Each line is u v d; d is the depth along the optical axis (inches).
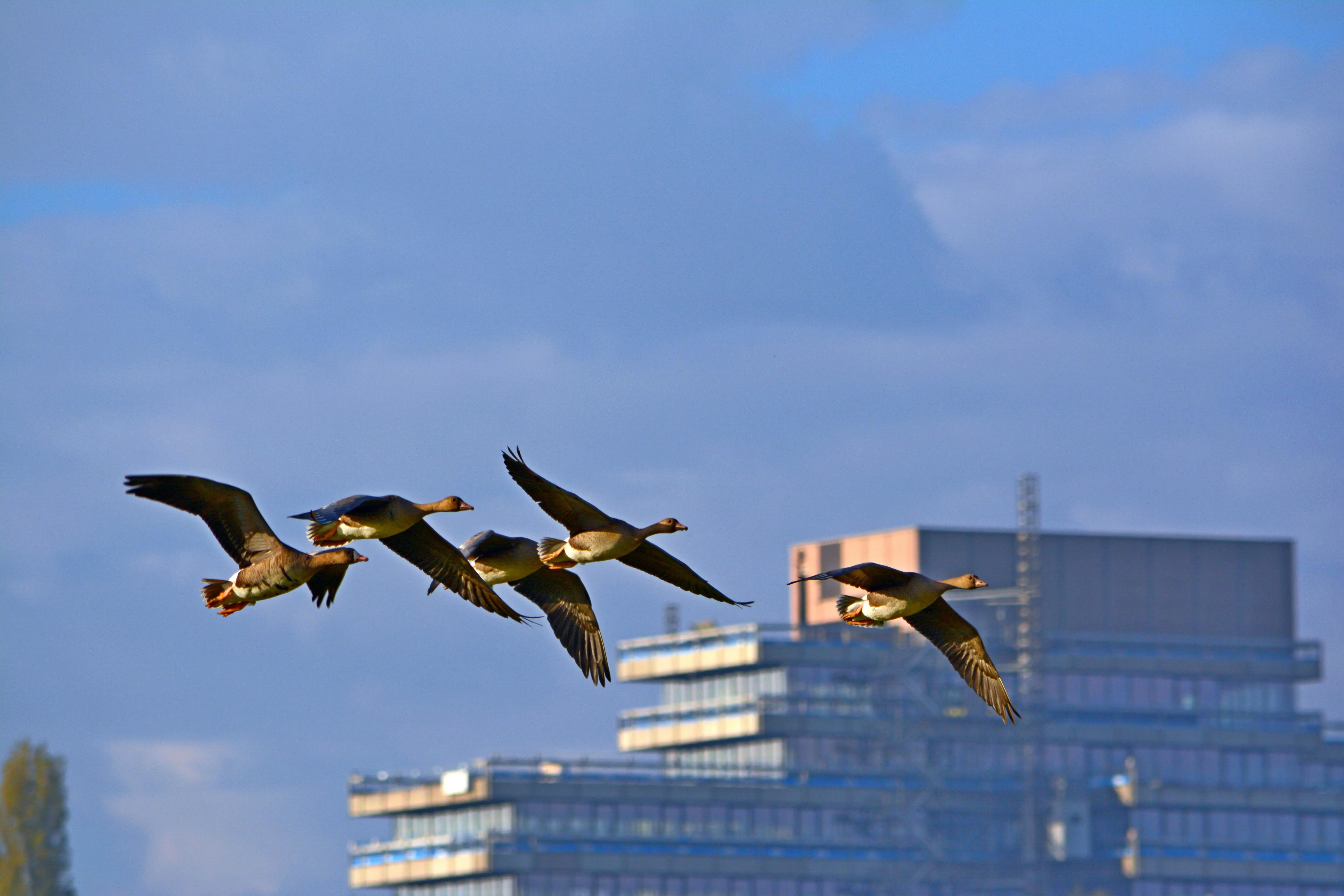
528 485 1136.2
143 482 1066.7
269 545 1083.9
